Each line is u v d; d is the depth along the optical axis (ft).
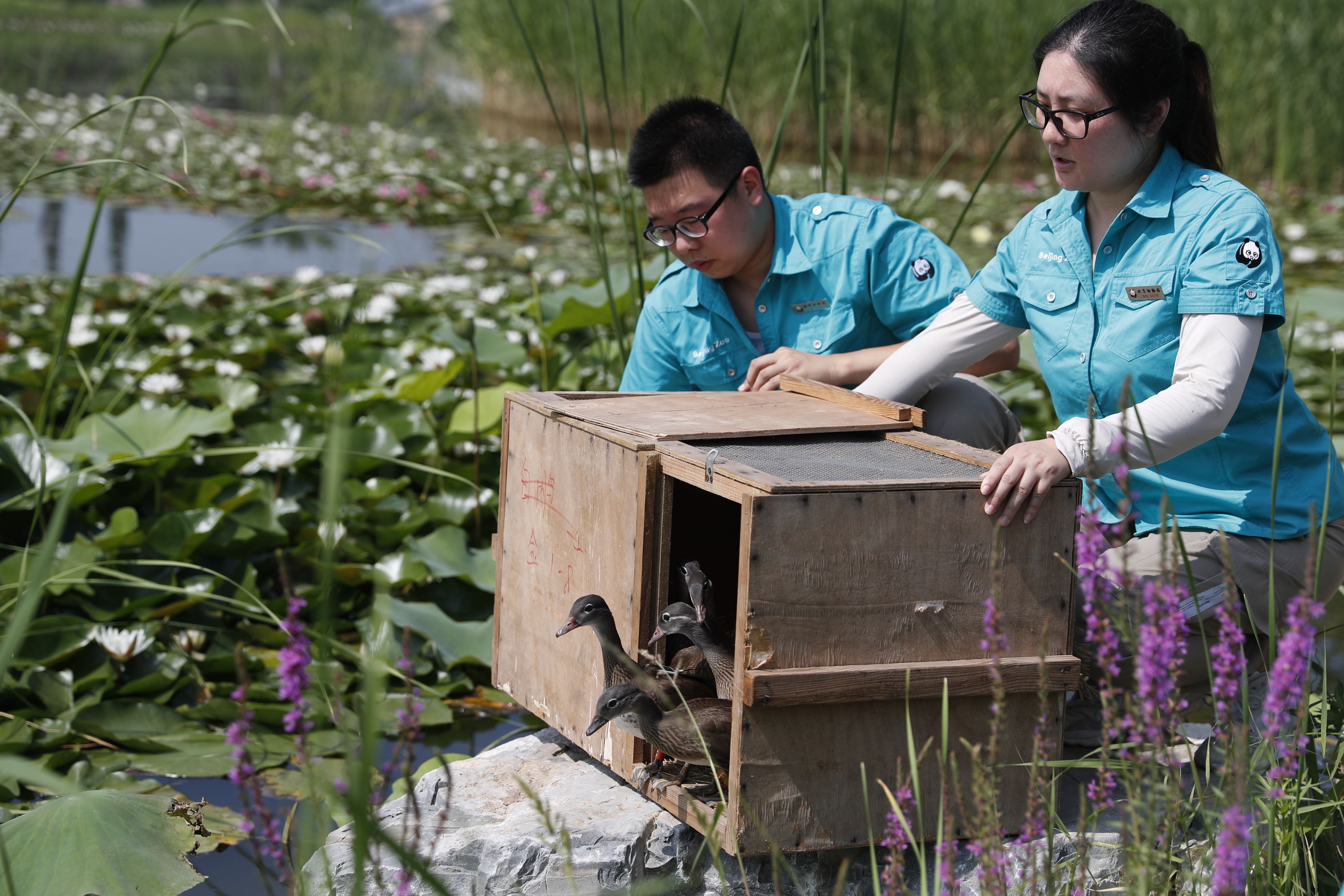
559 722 7.84
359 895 4.24
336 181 36.65
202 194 36.27
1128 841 5.83
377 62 56.34
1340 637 10.31
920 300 9.52
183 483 12.10
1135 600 6.83
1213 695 6.24
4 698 9.73
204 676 10.23
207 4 101.71
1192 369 7.09
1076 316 7.89
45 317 19.70
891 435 7.52
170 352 16.66
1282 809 6.39
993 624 5.70
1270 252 7.10
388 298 19.61
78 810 7.45
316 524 12.09
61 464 12.12
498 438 13.96
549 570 7.89
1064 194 8.12
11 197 9.76
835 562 6.31
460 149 45.65
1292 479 7.67
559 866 6.85
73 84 63.77
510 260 27.12
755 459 6.82
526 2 51.72
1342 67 36.99
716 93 41.27
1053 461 6.53
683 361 9.93
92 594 10.85
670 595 8.06
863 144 45.91
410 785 5.48
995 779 5.70
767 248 9.72
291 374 17.63
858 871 6.94
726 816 6.51
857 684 6.36
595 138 51.34
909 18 43.45
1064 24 7.43
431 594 11.24
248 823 7.87
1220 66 36.40
